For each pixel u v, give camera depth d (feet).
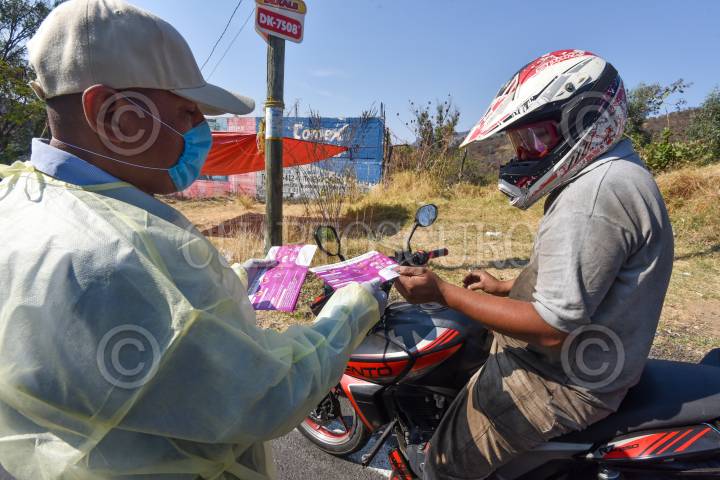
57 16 2.91
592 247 4.09
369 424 7.57
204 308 2.80
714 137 46.85
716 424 4.83
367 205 31.96
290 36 17.46
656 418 4.91
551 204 5.04
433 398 7.19
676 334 13.05
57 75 2.87
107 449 2.76
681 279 17.65
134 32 2.88
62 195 2.84
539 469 5.53
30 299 2.59
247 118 53.31
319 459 8.91
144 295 2.63
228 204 50.37
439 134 45.37
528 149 4.84
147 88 3.05
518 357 5.25
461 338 6.59
